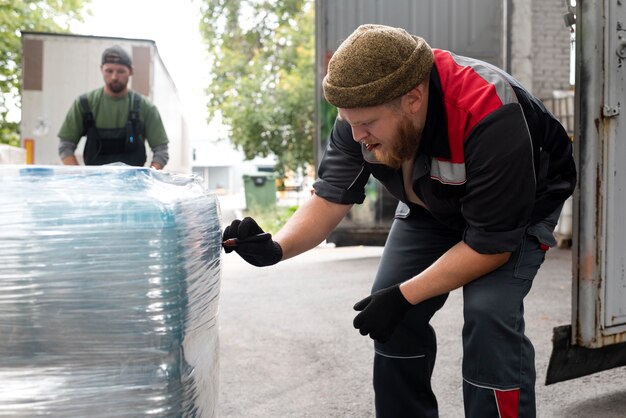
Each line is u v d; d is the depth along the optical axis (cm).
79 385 112
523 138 155
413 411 204
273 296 496
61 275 111
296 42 1490
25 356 111
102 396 113
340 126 189
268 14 1541
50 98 691
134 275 114
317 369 318
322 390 289
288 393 286
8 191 112
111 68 436
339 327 397
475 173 157
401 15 664
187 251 123
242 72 1520
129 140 447
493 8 661
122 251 113
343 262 688
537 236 176
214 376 152
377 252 791
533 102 171
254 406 271
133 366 115
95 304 112
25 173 115
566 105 809
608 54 247
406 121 154
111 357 113
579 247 254
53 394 111
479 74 161
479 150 154
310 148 1478
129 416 114
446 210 175
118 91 443
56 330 111
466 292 176
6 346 110
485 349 169
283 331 390
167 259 116
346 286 536
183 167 784
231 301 479
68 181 116
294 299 483
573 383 290
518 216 160
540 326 383
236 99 1483
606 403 266
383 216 687
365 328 171
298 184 2175
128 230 114
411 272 201
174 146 729
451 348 343
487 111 154
